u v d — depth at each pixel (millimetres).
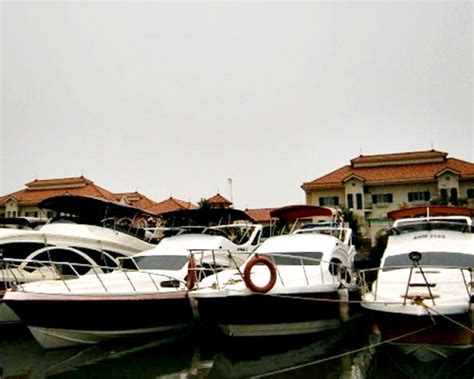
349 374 8375
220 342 10594
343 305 10719
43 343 9680
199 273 11570
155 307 10125
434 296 8625
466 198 34031
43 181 42719
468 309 8312
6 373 8836
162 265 11836
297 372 8570
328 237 11812
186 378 8508
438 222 11648
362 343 10281
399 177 35750
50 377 8648
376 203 36094
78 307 9414
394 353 8695
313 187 37188
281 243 11547
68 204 14305
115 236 13977
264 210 41594
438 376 8133
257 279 9703
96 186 42156
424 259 10273
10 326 11188
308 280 9891
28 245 12336
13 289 9727
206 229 14664
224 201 41812
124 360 9539
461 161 37000
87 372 8891
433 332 8109
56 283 10305
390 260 10578
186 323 10898
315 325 9805
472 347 8258
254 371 8719
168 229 14922
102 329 9797
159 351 10109
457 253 10305
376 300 8883
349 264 12156
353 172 36938
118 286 10203
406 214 14508
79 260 12914
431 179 34844
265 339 9633
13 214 40406
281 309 9328
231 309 9266
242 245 14109
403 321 8258
